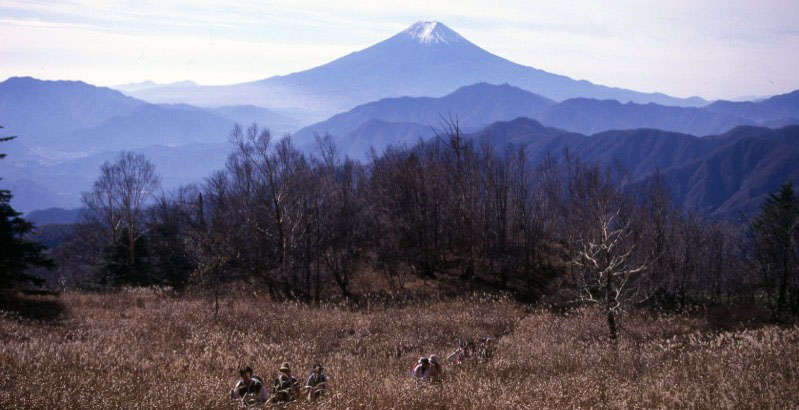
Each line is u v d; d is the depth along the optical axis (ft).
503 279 172.04
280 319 102.68
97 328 90.48
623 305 102.06
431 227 189.57
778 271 140.56
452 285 167.73
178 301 126.21
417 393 47.96
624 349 78.69
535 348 82.28
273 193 153.89
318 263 150.41
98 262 174.81
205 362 67.41
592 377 58.59
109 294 132.67
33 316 99.25
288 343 83.82
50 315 101.40
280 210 156.25
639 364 66.64
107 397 43.55
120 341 77.41
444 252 194.49
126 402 42.24
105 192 196.54
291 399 44.55
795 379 53.36
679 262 164.86
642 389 51.83
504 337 100.32
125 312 108.88
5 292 113.70
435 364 56.75
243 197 167.12
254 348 74.54
